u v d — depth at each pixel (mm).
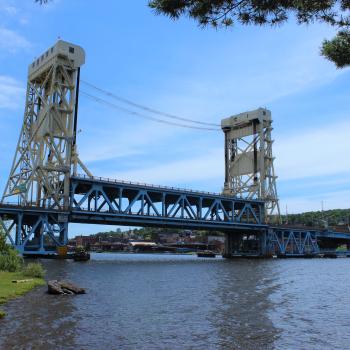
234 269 83312
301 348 22297
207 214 128875
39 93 112250
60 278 54625
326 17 14812
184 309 33188
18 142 111625
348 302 38938
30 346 21078
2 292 37219
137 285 50125
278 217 155250
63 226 98812
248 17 14969
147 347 21781
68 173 101750
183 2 14680
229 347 22172
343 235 186500
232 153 154625
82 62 107938
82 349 20938
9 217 98125
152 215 113500
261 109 148125
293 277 65938
